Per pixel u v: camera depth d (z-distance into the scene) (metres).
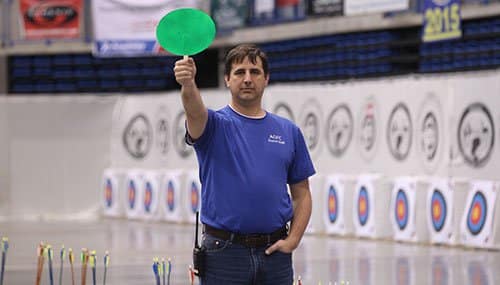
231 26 43.69
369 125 31.66
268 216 11.01
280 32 46.47
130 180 41.19
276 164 11.12
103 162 42.06
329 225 32.94
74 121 41.94
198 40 10.56
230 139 11.03
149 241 31.12
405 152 30.30
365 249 28.09
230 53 11.24
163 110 40.03
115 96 41.84
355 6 37.50
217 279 11.07
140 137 41.06
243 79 11.07
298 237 11.31
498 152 26.92
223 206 10.98
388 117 30.91
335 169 33.00
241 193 10.95
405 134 30.25
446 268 23.25
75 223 39.25
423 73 41.91
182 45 10.55
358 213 31.86
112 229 36.25
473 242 27.70
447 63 41.25
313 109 33.69
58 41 49.06
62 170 41.97
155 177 40.22
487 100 27.23
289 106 34.59
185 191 38.97
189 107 10.70
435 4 34.03
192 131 10.95
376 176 31.09
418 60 42.25
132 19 41.00
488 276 21.66
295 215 11.48
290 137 11.35
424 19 34.78
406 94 30.16
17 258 25.89
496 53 39.50
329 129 33.16
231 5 43.66
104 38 41.12
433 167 29.28
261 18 44.44
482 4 38.16
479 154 27.61
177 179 39.16
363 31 44.47
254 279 11.08
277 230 11.14
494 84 26.98
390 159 30.91
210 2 43.31
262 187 10.99
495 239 27.09
